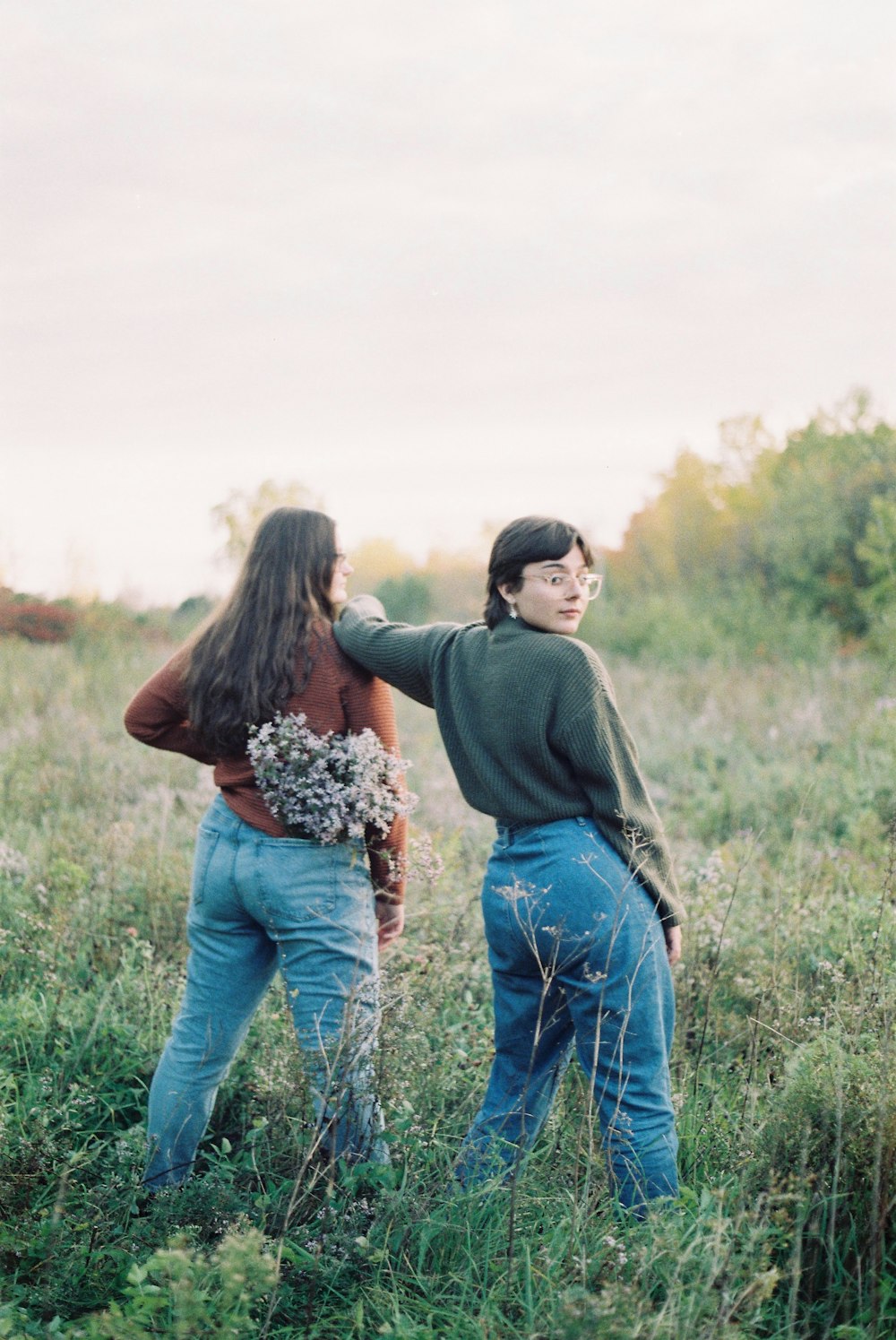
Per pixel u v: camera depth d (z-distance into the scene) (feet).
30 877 14.40
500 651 8.62
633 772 8.50
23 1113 9.27
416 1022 8.86
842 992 10.02
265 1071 9.27
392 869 9.08
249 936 9.14
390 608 71.31
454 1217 7.98
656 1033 8.41
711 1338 6.19
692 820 19.77
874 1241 6.94
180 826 17.42
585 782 8.41
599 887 8.24
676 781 22.80
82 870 14.20
